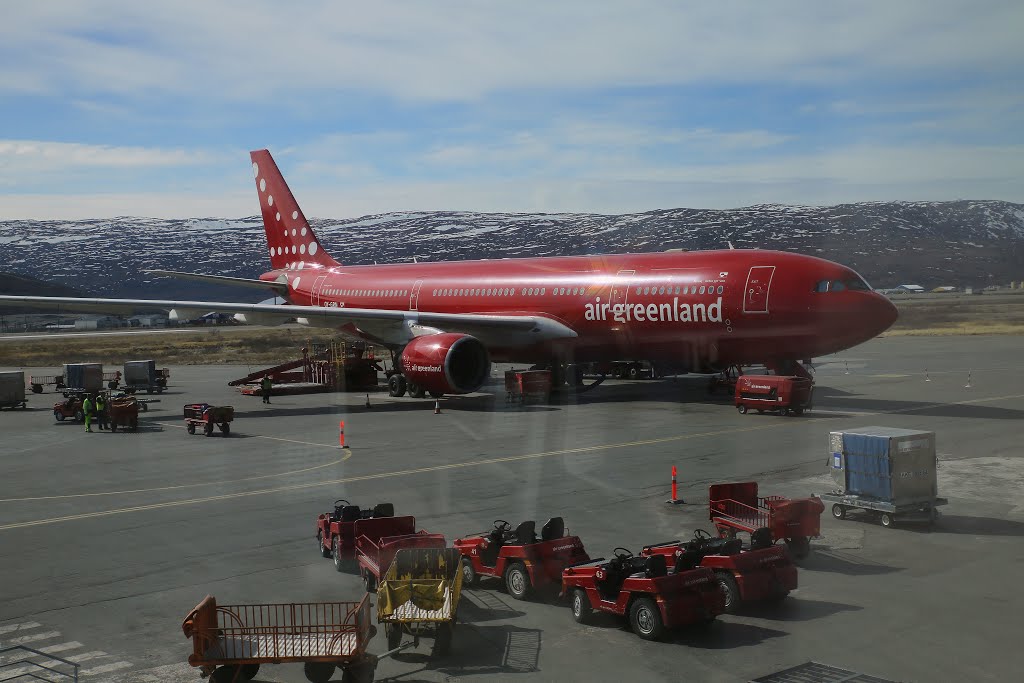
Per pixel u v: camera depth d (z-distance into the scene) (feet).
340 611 49.60
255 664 39.81
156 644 45.44
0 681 40.98
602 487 79.56
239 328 611.47
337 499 77.25
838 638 44.29
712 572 46.32
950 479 81.15
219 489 83.10
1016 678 39.01
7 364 316.19
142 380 183.32
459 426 120.98
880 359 226.79
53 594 53.52
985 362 211.20
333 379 181.57
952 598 49.78
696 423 118.01
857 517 69.26
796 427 112.16
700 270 134.41
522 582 51.72
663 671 40.78
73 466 98.37
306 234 208.13
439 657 43.27
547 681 40.06
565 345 151.33
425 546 52.60
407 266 185.57
